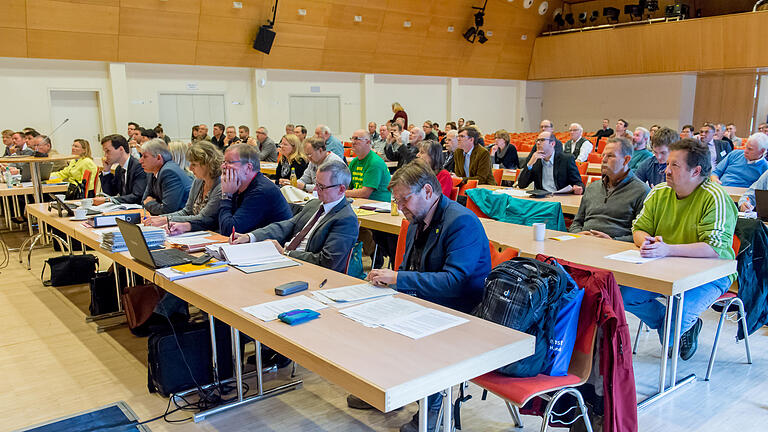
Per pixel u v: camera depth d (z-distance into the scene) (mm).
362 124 14227
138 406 2646
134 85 10766
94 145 10602
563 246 2893
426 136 10734
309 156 5137
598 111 16953
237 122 12297
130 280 3812
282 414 2566
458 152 5809
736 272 2674
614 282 1956
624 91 16203
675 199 2852
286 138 6137
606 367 1927
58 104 10102
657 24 13906
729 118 14828
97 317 3795
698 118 15406
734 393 2686
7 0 8859
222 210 3289
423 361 1478
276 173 6727
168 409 2611
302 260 2771
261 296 2076
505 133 7227
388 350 1555
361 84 14016
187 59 11070
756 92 14281
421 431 1613
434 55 14672
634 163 5633
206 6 10680
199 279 2328
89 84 10305
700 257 2617
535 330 1880
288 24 11852
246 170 3225
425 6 13562
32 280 4777
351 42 12992
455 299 2275
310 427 2447
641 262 2541
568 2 16797
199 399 2701
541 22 16469
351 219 2775
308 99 13156
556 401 1971
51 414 2568
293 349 1612
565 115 17859
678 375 2875
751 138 4738
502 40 15852
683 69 13789
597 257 2645
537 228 3012
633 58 14609
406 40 13859
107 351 3287
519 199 3771
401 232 2953
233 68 11984
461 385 2262
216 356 2762
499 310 1840
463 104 16234
